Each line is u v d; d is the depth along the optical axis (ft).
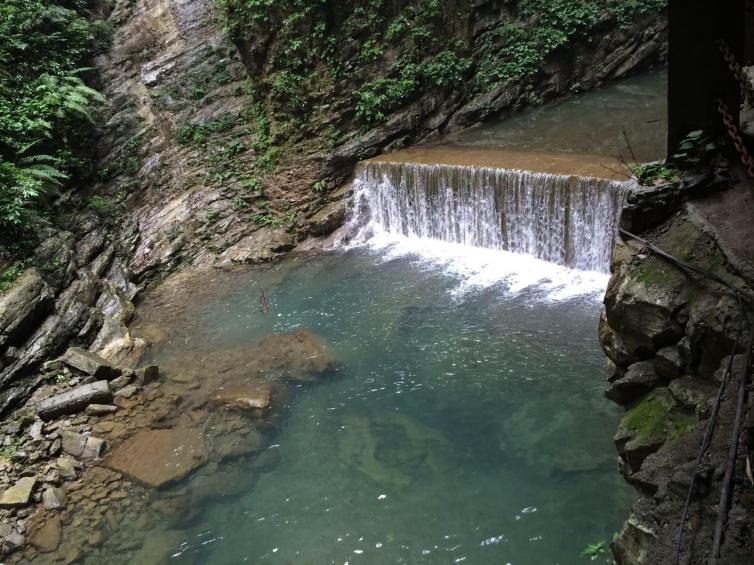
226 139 50.96
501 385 26.78
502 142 44.29
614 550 11.32
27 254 36.96
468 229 40.09
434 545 19.69
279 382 29.30
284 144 48.65
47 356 32.32
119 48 59.57
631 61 53.67
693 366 13.21
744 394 10.21
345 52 47.24
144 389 29.86
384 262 40.86
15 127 43.55
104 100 52.29
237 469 24.29
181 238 46.55
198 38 57.88
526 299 33.12
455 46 49.57
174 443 25.94
